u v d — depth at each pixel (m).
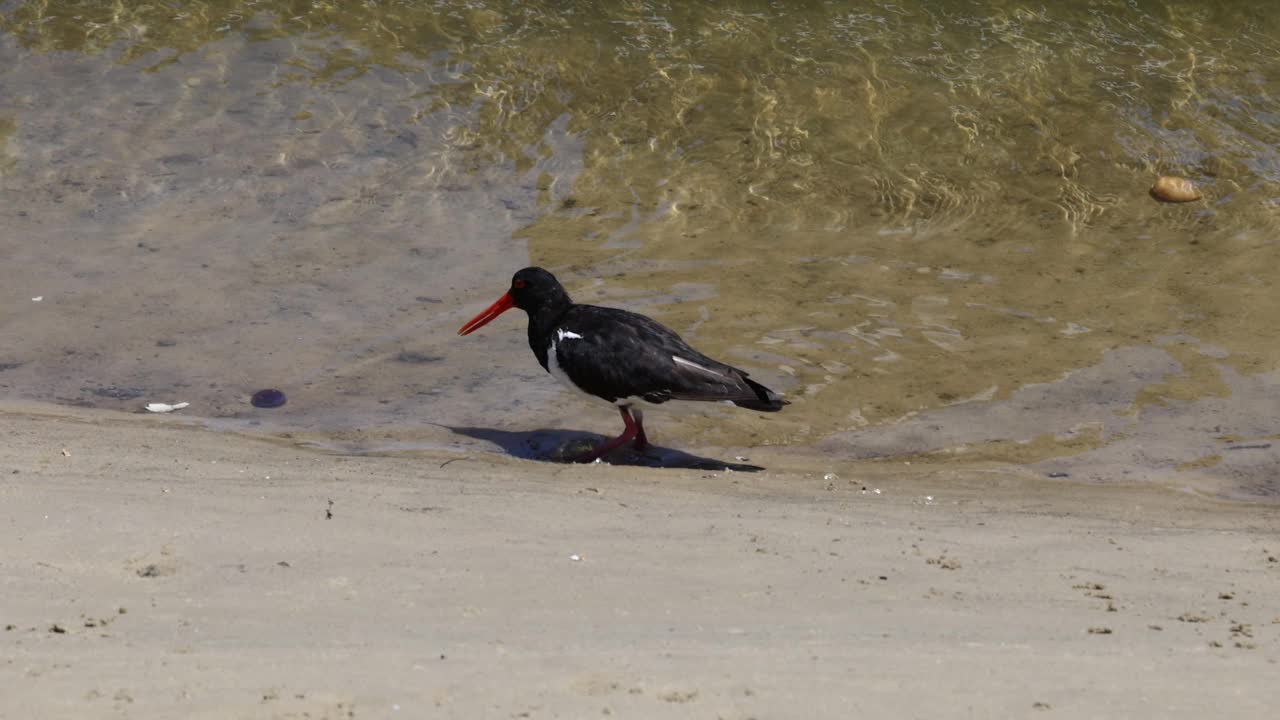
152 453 10.77
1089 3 21.70
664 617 6.94
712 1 21.67
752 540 8.79
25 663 5.70
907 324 14.81
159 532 8.04
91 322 14.39
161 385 13.15
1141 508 10.69
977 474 11.62
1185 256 16.56
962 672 6.10
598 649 6.21
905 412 13.02
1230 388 13.40
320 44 20.45
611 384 11.86
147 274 15.47
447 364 13.92
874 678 5.94
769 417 12.92
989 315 15.06
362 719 5.22
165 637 6.20
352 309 14.97
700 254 16.41
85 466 9.96
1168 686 6.02
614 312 12.28
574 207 17.42
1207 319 14.98
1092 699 5.77
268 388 13.20
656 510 9.59
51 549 7.56
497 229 16.86
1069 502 10.79
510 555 8.05
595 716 5.30
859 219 17.38
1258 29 21.06
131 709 5.22
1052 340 14.48
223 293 15.16
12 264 15.51
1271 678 6.21
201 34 20.56
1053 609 7.53
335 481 9.93
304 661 5.87
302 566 7.55
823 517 9.68
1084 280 15.96
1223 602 7.88
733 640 6.51
